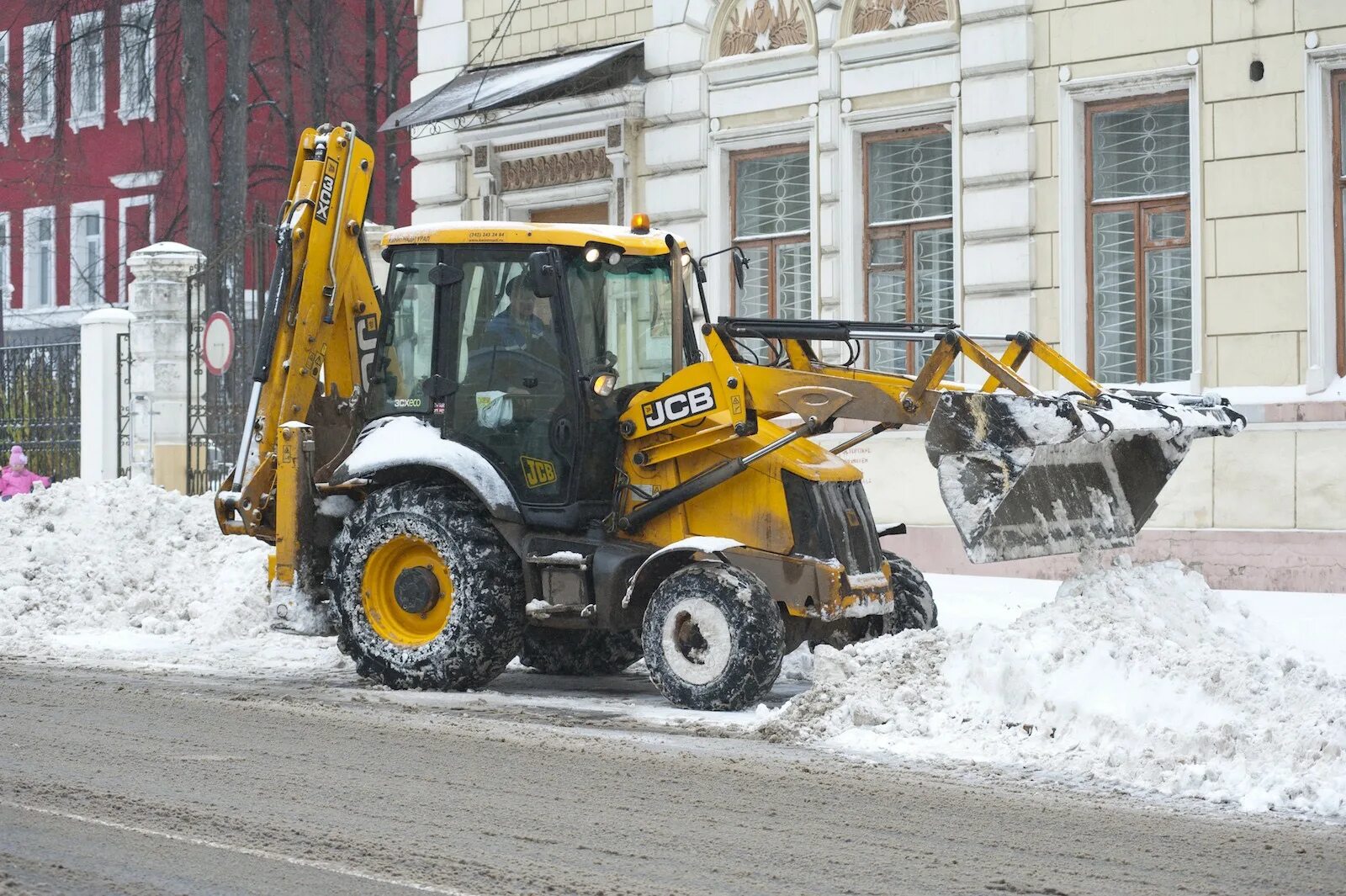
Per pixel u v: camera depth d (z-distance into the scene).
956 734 10.29
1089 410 11.23
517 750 9.95
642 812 8.23
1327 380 18.17
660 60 23.27
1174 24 19.17
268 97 43.47
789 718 10.93
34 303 49.88
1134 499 12.55
